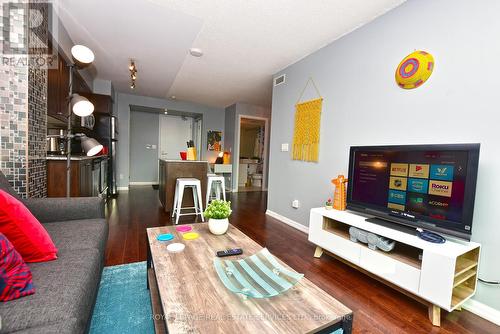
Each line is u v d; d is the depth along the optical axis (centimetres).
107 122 448
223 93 516
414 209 170
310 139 295
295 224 320
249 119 641
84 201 174
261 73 381
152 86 480
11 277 82
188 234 152
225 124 672
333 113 265
